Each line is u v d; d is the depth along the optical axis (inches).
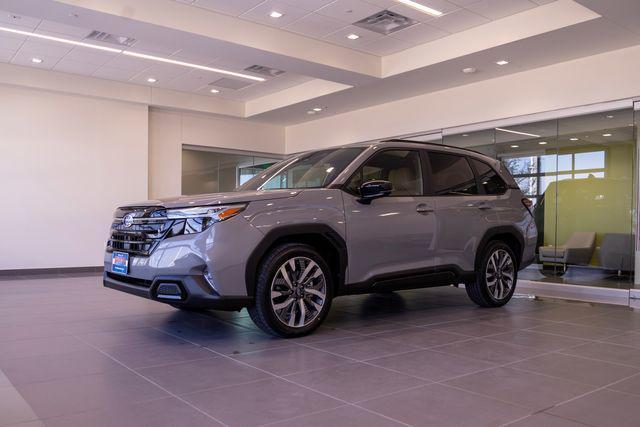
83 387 102.4
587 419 86.5
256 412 89.0
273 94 428.5
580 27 245.3
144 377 109.3
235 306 135.8
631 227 272.4
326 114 447.2
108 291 260.5
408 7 256.4
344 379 108.3
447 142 365.7
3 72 349.1
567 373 113.5
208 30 264.7
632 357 127.8
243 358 124.9
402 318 180.4
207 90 418.6
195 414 88.0
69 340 144.3
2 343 140.8
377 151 169.3
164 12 253.0
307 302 148.6
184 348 134.9
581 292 284.5
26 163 363.9
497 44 271.3
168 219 138.1
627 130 276.2
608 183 282.7
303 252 146.0
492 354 129.9
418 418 86.6
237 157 487.2
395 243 164.6
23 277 345.1
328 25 282.0
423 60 308.2
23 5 229.6
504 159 331.9
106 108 396.5
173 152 442.0
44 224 370.9
